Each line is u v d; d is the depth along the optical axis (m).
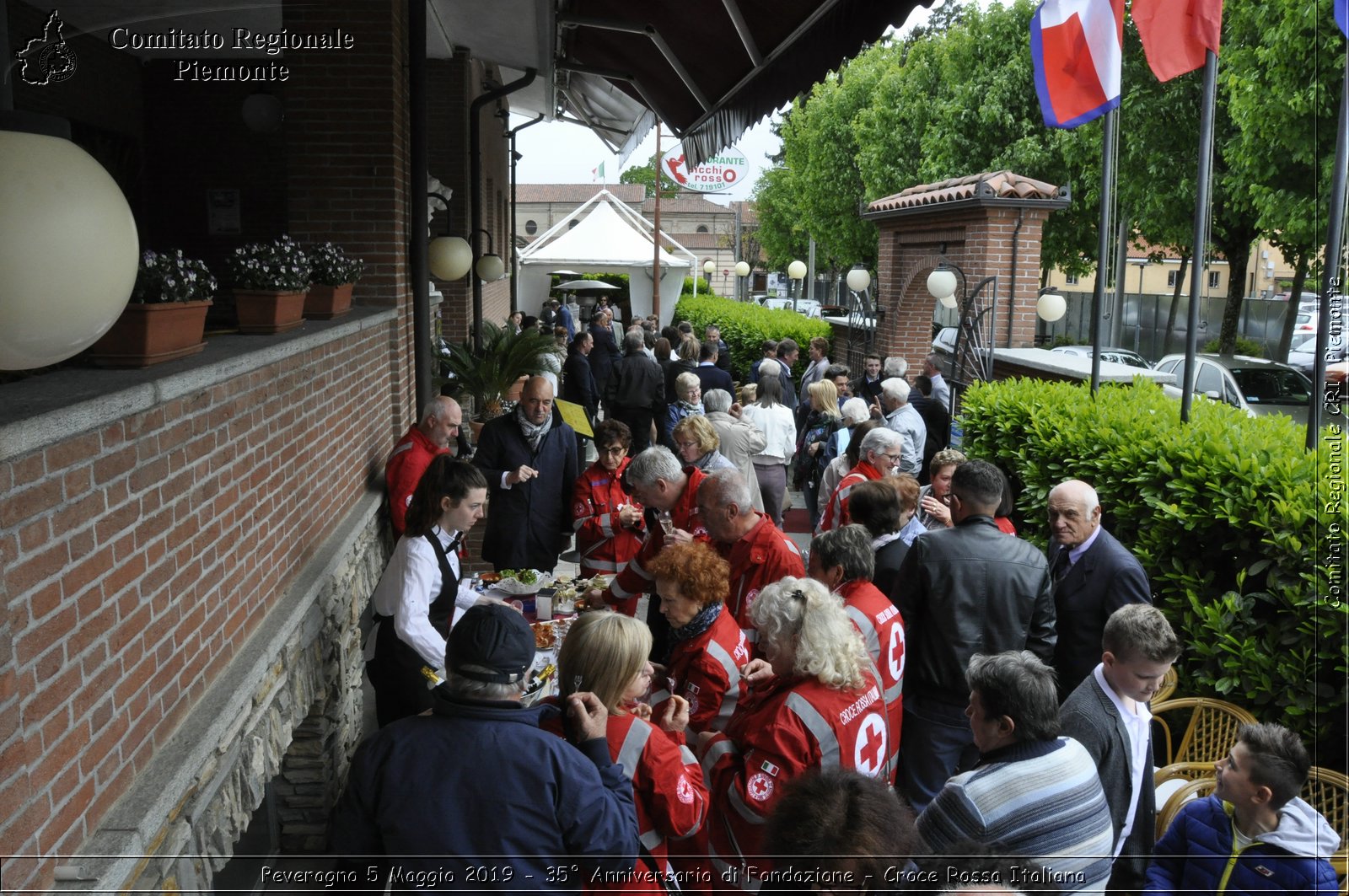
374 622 4.44
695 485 5.23
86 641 2.19
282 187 11.24
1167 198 16.97
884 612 3.83
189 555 2.87
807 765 3.08
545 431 6.34
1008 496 5.21
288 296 4.43
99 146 9.98
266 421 3.76
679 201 79.50
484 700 2.51
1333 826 3.53
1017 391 7.27
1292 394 14.02
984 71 22.84
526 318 18.03
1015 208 12.90
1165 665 3.21
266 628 3.62
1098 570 4.43
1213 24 5.26
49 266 1.72
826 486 7.29
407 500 5.80
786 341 12.45
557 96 14.40
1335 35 11.17
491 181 18.06
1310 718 4.16
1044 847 2.68
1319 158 12.16
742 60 6.66
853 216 31.05
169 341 3.00
